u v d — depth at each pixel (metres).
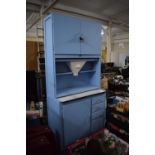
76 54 2.10
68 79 2.51
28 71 2.81
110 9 4.21
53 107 2.09
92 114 2.30
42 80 2.88
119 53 7.95
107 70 5.35
